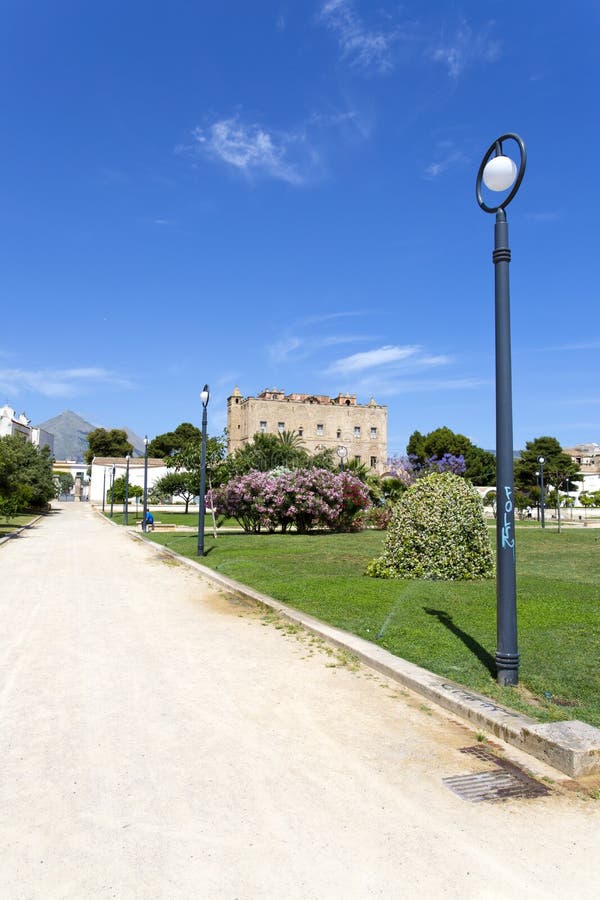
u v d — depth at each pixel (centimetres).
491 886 291
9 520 4297
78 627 866
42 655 710
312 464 4109
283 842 326
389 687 588
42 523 4262
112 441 10875
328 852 317
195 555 1811
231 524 3725
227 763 422
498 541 587
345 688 585
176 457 3136
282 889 288
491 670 620
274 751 442
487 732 478
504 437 588
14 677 622
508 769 415
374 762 425
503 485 585
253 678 618
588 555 1762
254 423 8212
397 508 1302
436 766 419
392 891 287
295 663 672
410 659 660
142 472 8344
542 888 290
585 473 8950
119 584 1305
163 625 877
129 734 473
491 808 363
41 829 338
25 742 457
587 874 301
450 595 1018
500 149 609
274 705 539
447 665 635
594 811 362
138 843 325
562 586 1117
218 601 1085
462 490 1268
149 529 3312
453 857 314
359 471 4119
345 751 443
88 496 10406
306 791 383
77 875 298
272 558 1617
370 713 519
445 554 1220
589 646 699
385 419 8856
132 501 7225
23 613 974
